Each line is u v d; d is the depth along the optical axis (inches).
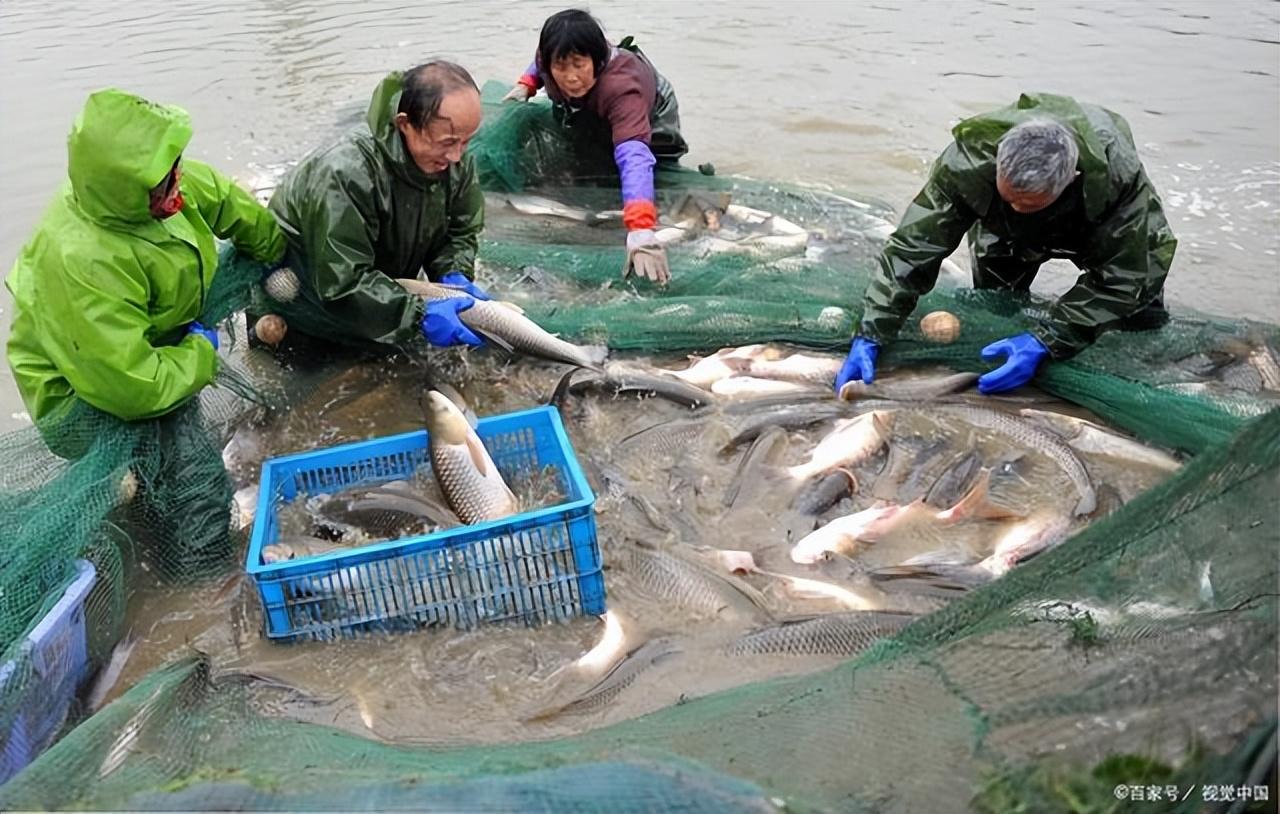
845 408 194.4
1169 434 179.5
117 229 152.6
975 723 101.0
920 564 155.1
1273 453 109.3
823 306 218.2
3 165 305.7
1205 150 295.4
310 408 203.2
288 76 379.2
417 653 142.4
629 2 454.3
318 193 189.9
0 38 427.8
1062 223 187.8
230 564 161.6
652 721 113.4
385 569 140.3
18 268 159.2
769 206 275.3
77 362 151.0
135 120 145.3
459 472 157.6
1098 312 189.0
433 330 197.9
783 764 99.4
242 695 133.2
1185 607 109.3
